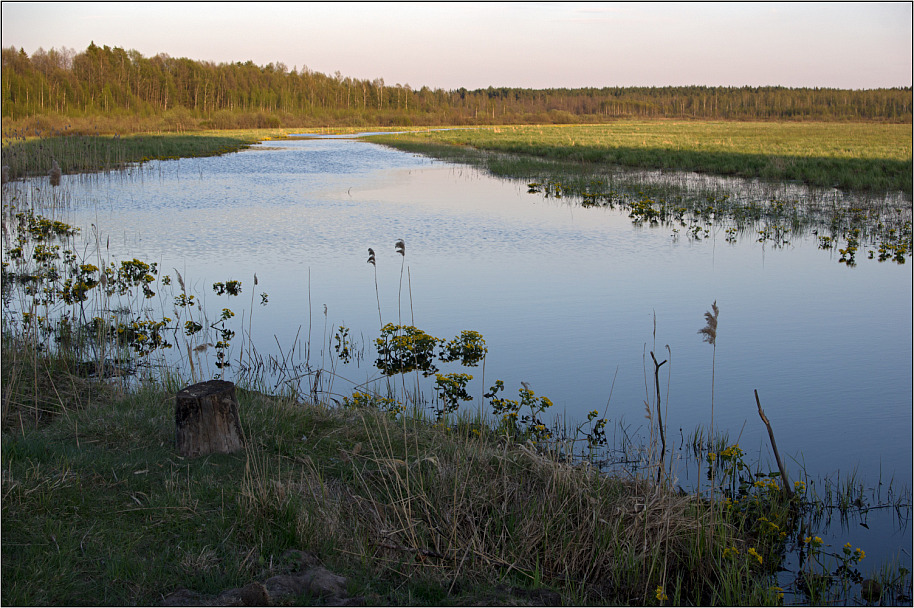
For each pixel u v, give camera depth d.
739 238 16.44
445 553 4.37
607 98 196.62
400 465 5.27
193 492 4.73
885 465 6.08
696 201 22.20
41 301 10.95
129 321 10.04
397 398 7.47
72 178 28.03
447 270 13.14
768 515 5.28
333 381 8.02
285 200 22.67
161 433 5.74
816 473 5.97
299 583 3.84
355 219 18.88
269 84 130.12
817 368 8.29
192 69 115.88
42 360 7.55
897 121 137.25
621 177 29.20
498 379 8.05
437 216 19.47
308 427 6.14
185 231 17.02
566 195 24.25
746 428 6.81
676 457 6.22
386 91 152.50
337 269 13.20
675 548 4.69
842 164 30.33
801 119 159.88
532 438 6.39
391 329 9.05
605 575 4.48
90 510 4.45
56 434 5.70
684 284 12.19
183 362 8.47
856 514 5.38
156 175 30.69
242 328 9.82
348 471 5.31
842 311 10.60
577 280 12.41
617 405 7.33
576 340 9.27
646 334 9.50
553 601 4.03
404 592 3.99
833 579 4.62
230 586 3.85
